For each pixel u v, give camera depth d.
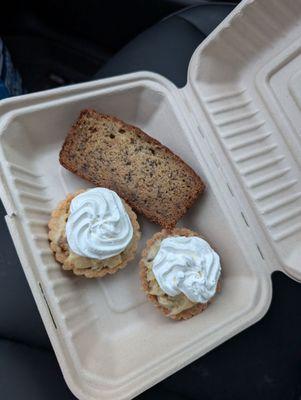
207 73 0.27
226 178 0.27
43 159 0.29
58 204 0.28
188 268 0.26
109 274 0.28
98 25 0.38
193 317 0.27
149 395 0.27
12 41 0.39
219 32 0.26
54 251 0.26
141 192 0.29
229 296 0.27
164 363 0.24
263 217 0.26
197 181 0.28
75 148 0.28
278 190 0.27
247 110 0.27
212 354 0.28
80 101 0.28
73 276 0.27
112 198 0.26
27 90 0.40
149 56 0.31
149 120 0.30
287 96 0.26
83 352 0.24
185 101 0.28
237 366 0.28
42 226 0.26
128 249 0.27
